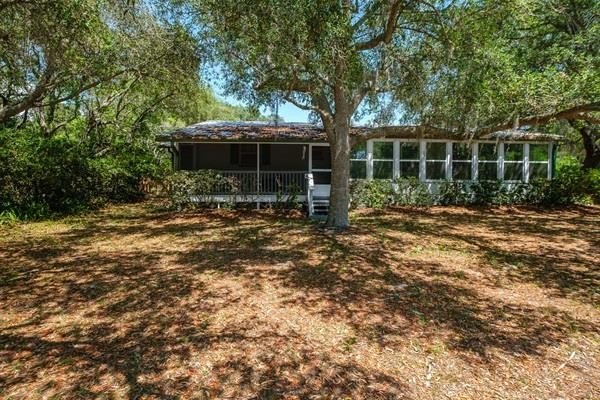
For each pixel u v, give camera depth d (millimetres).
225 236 9875
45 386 3271
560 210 15836
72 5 7270
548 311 5105
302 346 4031
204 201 15000
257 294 5531
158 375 3453
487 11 9234
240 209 14969
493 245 9180
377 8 9000
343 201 10781
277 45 7625
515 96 10609
